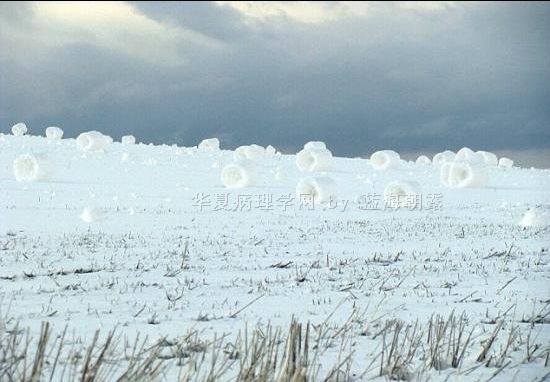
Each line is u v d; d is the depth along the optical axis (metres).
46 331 9.39
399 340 12.31
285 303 15.43
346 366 10.66
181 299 15.70
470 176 53.25
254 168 48.59
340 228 30.31
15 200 36.34
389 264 21.39
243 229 29.47
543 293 17.12
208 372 10.12
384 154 70.19
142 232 27.73
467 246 25.59
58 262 20.41
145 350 10.59
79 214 32.56
